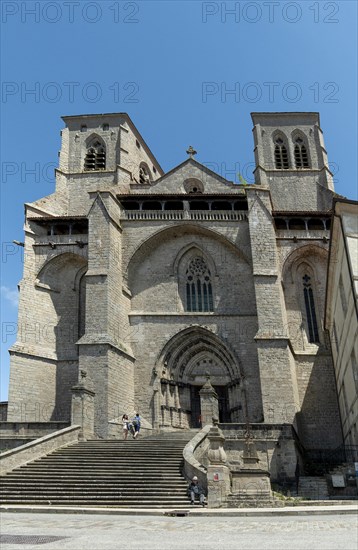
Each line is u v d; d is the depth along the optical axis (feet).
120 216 148.15
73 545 35.40
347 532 39.86
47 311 147.13
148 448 95.55
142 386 135.64
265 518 53.06
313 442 134.21
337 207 89.40
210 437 71.61
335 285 111.04
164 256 150.00
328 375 141.28
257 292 133.80
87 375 120.88
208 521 51.13
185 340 142.10
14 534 42.27
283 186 186.39
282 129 197.77
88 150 195.00
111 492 74.38
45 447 94.17
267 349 126.41
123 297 140.05
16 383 134.41
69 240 151.02
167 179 172.24
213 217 149.28
